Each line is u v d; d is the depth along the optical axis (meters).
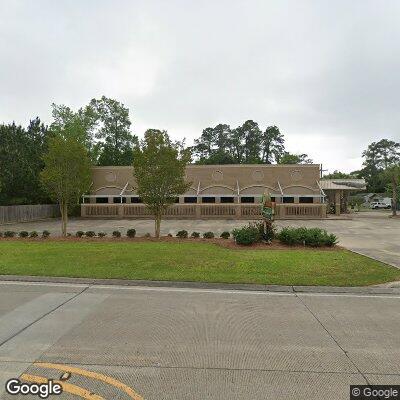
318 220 34.72
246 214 37.03
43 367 4.41
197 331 5.68
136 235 20.36
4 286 8.75
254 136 93.44
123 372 4.29
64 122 44.69
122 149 51.53
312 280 9.15
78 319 6.23
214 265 10.66
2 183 30.34
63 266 10.46
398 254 13.54
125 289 8.55
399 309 7.06
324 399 3.75
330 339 5.41
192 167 39.03
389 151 107.69
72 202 19.09
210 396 3.78
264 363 4.56
